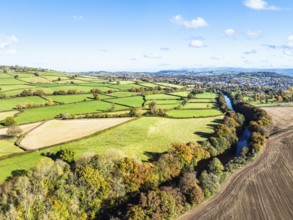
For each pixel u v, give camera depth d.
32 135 84.38
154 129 97.81
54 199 48.31
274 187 65.44
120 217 50.22
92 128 93.81
